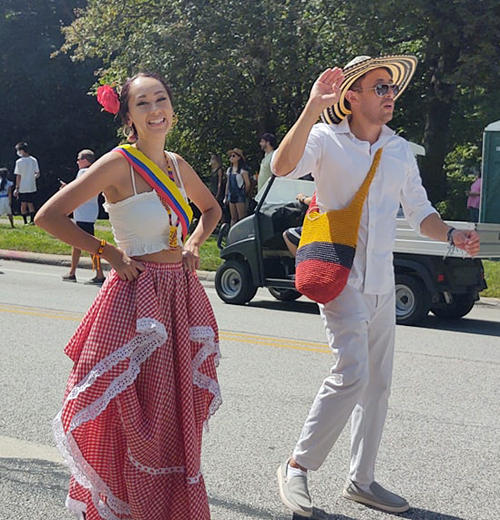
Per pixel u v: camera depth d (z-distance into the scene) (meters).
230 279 11.73
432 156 22.08
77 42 24.20
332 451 5.34
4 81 35.00
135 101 3.58
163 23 21.70
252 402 6.39
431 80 21.14
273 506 4.43
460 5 18.11
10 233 19.31
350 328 4.12
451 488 4.79
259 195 11.45
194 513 3.46
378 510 4.44
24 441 5.38
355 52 20.06
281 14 20.25
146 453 3.44
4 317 9.77
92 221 13.26
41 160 36.44
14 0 33.97
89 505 3.60
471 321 10.91
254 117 23.55
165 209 3.56
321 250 4.13
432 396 6.75
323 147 4.12
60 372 7.14
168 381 3.50
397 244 10.22
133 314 3.46
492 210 16.73
